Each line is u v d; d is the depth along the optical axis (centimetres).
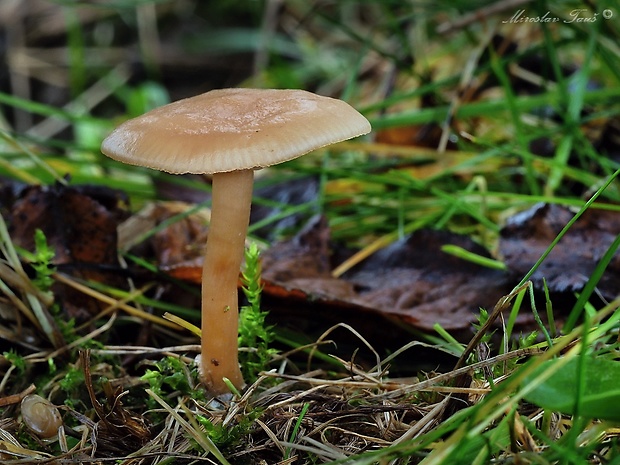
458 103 28
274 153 17
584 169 26
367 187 28
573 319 18
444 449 16
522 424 17
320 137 18
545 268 22
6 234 22
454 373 18
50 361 21
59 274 22
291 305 22
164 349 21
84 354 18
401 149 28
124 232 25
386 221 26
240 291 23
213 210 19
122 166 27
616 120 28
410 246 24
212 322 19
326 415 19
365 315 21
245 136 17
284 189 28
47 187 23
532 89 31
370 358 22
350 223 27
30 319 21
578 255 22
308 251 24
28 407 19
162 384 21
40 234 22
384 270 23
